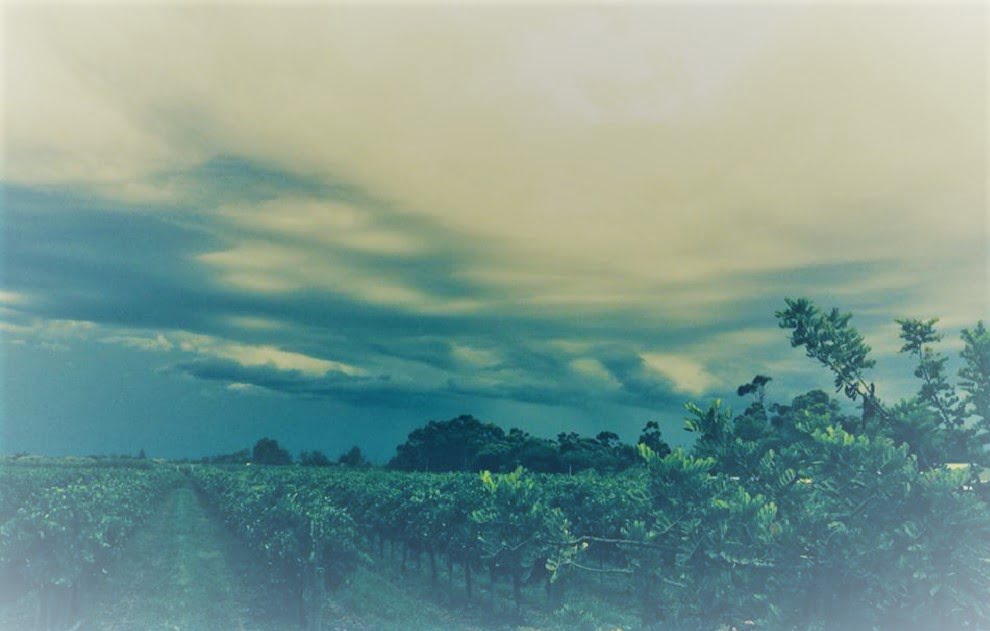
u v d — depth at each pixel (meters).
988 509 4.35
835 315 5.42
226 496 34.31
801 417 5.05
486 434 99.62
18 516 16.88
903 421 4.86
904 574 3.90
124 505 25.47
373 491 31.14
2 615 16.50
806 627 4.29
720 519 4.58
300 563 17.42
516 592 17.81
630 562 4.97
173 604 18.27
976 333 5.00
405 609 19.08
